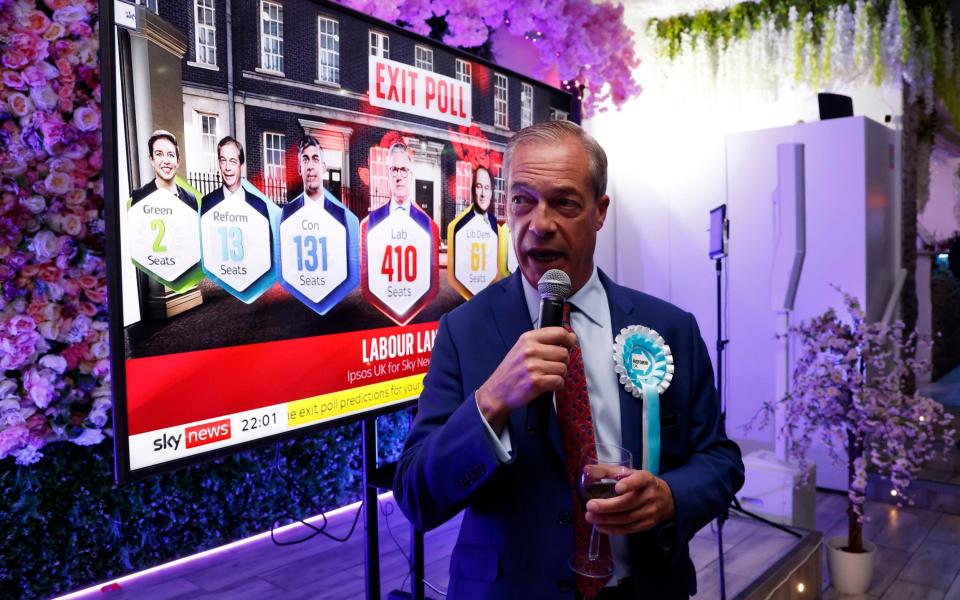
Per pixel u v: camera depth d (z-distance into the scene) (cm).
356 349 215
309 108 200
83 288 270
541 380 88
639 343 112
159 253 160
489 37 393
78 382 269
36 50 249
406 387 234
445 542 335
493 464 91
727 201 471
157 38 159
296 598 277
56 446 274
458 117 254
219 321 175
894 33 430
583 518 101
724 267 477
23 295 256
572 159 104
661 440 110
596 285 119
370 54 219
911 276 485
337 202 209
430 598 264
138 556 299
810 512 351
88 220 271
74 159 264
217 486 320
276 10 190
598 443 108
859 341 298
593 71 413
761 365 461
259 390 185
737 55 483
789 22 463
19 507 262
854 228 418
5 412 254
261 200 186
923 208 487
